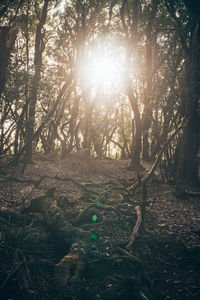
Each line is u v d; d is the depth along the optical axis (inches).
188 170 574.6
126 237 293.3
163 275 235.1
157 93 548.7
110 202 370.9
